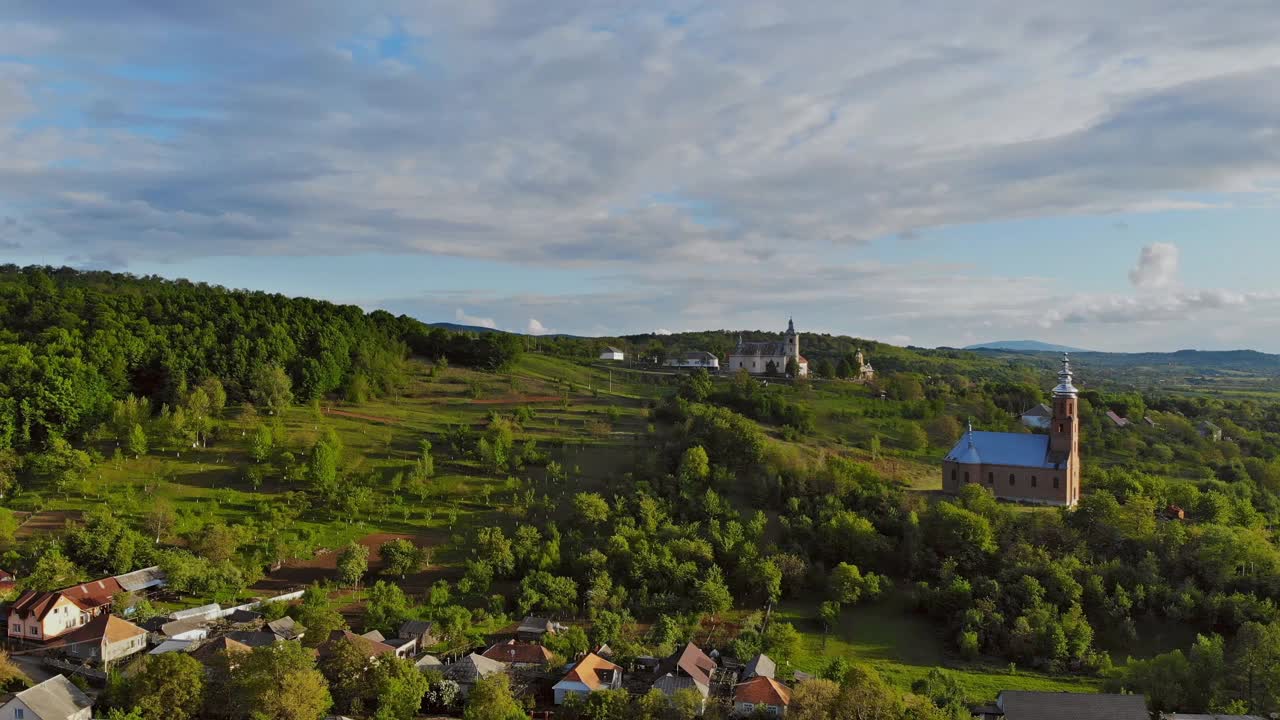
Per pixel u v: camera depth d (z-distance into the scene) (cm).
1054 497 16762
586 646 12144
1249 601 13350
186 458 18738
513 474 18900
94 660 11188
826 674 11606
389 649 11206
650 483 17700
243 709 9362
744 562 14850
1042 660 12669
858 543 15562
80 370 19575
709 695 10825
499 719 9431
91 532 14488
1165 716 10075
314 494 17412
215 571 13900
